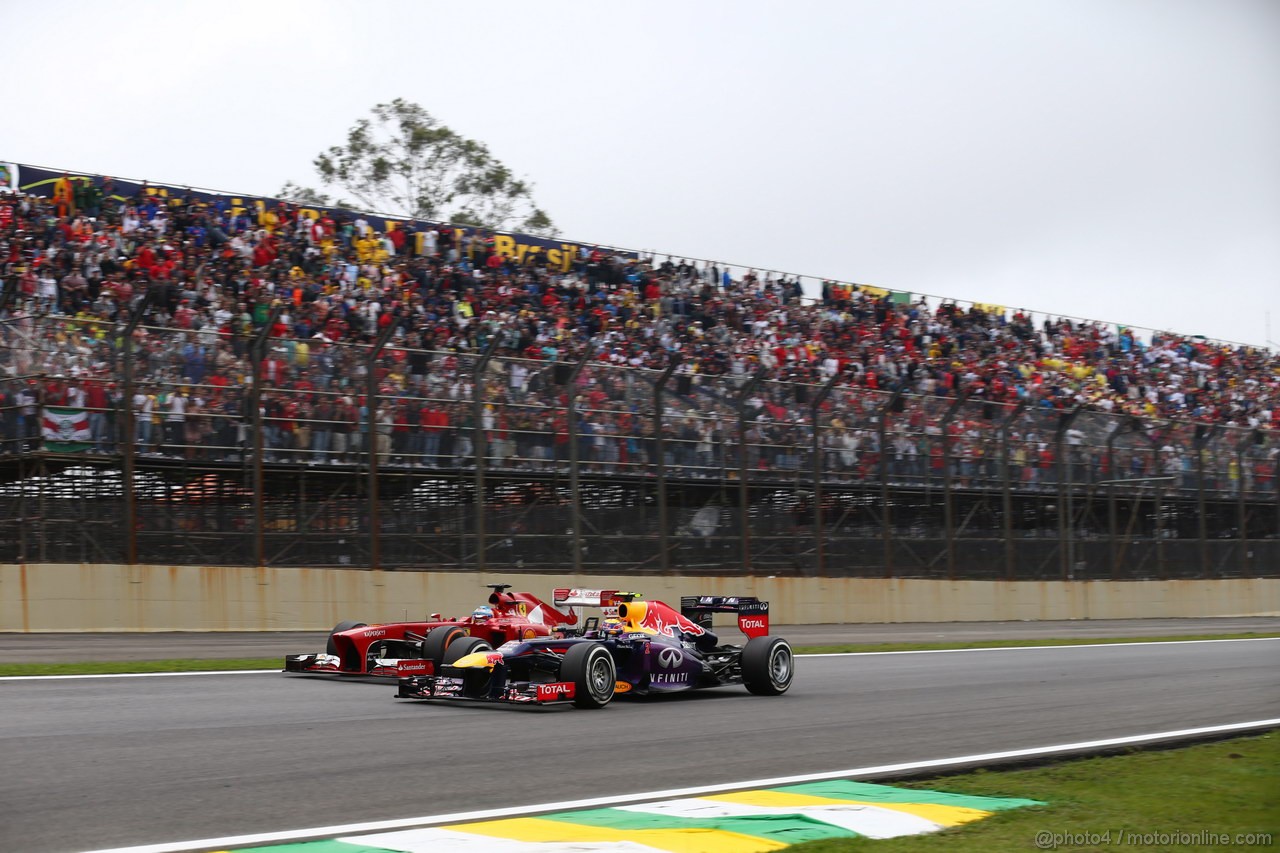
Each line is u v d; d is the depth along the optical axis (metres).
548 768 8.05
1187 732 10.71
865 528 27.36
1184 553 34.06
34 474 18.72
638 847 5.91
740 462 25.28
